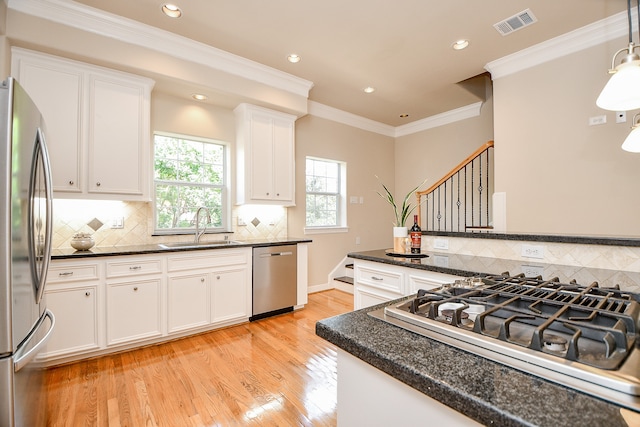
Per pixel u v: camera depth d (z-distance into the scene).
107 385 2.00
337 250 4.80
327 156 4.66
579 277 1.35
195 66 2.93
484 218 4.40
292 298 3.54
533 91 3.00
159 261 2.63
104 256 2.37
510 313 0.83
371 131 5.28
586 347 0.64
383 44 2.89
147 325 2.57
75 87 2.46
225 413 1.73
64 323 2.22
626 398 0.45
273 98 3.49
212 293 2.93
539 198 2.96
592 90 2.67
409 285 1.86
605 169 2.61
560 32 2.71
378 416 0.71
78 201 2.71
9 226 1.17
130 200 2.72
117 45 2.53
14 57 2.24
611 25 2.55
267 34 2.73
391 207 5.55
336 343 0.76
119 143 2.65
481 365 0.58
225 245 3.01
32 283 1.39
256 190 3.54
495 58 3.16
